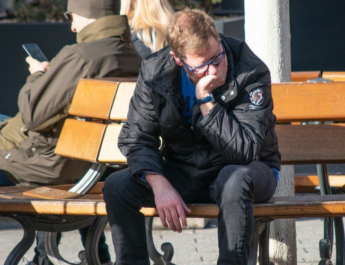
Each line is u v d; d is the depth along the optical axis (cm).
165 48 1290
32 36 3112
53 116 1574
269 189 1221
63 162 1583
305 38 3634
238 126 1187
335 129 1507
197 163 1259
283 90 1505
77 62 1571
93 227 1446
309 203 1214
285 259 1602
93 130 1511
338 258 1544
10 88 3131
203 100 1192
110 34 1625
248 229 1159
